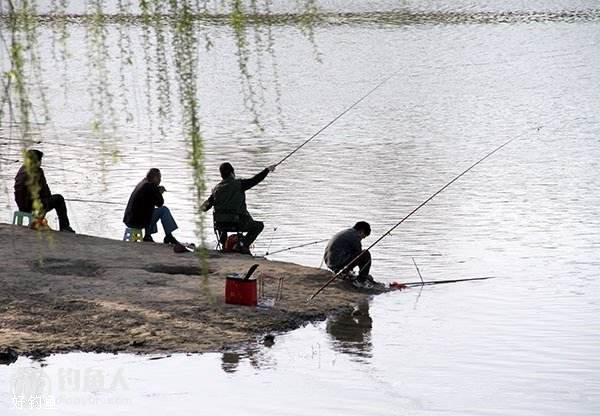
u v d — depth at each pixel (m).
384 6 178.50
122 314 30.77
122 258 36.75
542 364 28.77
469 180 59.41
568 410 25.50
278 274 35.84
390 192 56.00
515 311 34.31
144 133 71.44
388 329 31.59
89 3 18.92
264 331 30.48
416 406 25.36
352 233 36.53
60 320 30.19
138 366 27.28
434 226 48.34
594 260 41.94
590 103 91.69
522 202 53.44
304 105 92.12
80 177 58.56
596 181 58.91
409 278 39.00
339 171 62.06
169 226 40.47
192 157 17.03
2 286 32.88
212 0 16.84
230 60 123.06
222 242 39.53
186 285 33.59
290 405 25.00
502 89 102.62
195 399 25.03
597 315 33.78
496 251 43.66
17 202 40.41
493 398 26.14
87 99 89.06
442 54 134.75
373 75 115.75
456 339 30.81
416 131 78.31
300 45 143.88
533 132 77.12
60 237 39.38
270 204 52.78
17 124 17.83
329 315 32.66
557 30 161.25
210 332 29.91
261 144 71.56
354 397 25.94
